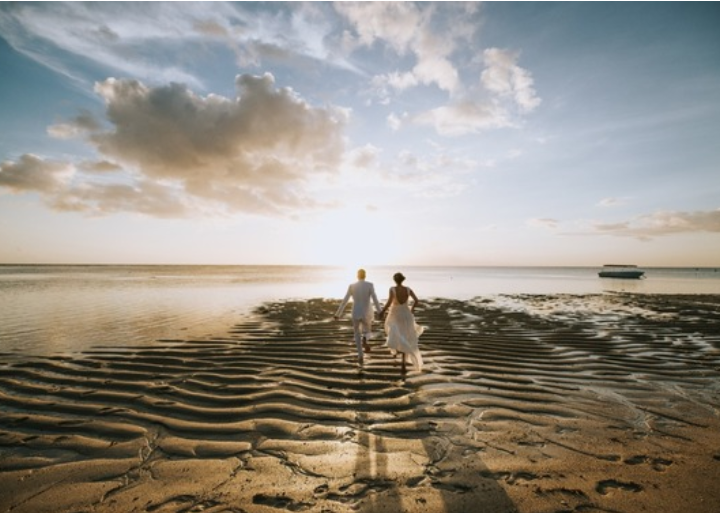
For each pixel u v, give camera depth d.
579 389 5.35
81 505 2.63
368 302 6.77
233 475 3.04
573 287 31.70
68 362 6.41
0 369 5.98
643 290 27.86
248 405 4.60
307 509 2.62
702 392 5.23
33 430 3.82
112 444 3.54
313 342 8.28
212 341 8.23
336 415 4.34
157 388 5.17
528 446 3.57
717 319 12.11
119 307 14.20
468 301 18.30
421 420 4.21
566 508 2.62
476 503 2.68
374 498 2.75
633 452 3.46
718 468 3.16
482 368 6.43
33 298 17.38
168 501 2.69
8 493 2.76
